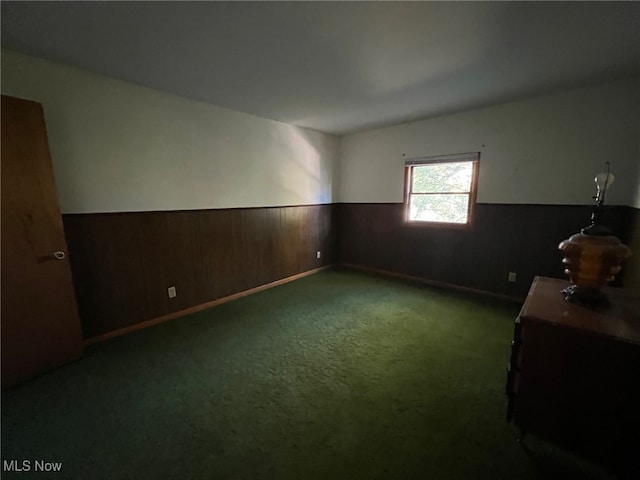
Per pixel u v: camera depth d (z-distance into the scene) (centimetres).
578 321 132
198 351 247
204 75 248
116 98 258
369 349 248
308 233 466
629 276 247
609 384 124
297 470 140
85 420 172
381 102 322
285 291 396
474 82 268
